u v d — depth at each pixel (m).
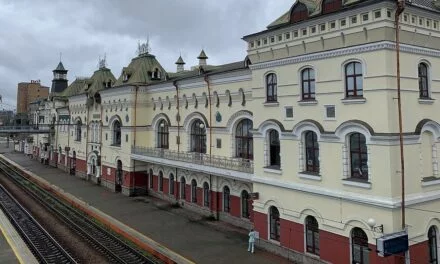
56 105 67.56
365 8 17.92
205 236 27.78
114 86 45.38
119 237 27.62
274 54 23.12
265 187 24.45
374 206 18.05
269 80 24.11
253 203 25.61
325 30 19.89
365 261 18.70
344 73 19.48
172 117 38.34
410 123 18.50
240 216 30.11
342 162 19.58
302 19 21.75
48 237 27.34
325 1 20.44
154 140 41.69
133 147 42.22
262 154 24.58
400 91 18.06
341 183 19.61
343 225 19.55
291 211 22.53
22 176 58.50
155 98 41.22
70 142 61.34
